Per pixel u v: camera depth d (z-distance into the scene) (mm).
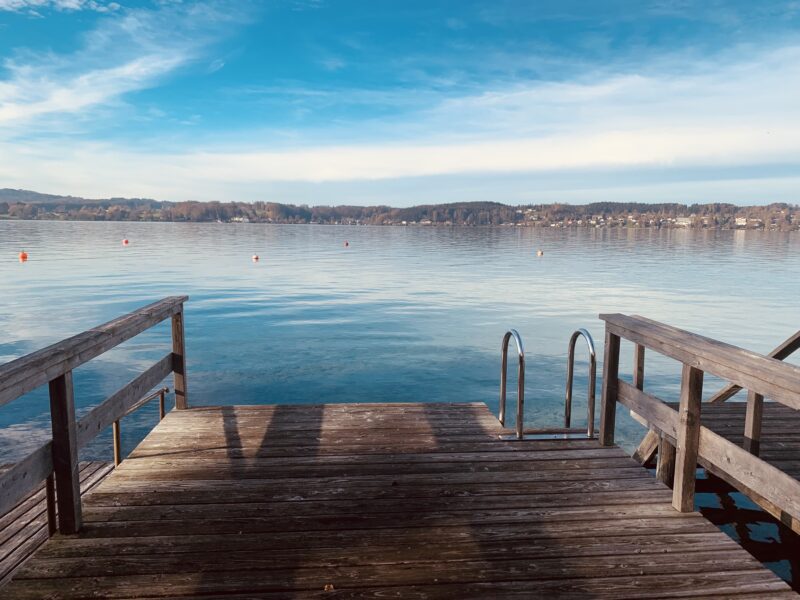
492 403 9141
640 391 3805
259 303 20828
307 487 3516
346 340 14117
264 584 2477
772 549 4477
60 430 2816
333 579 2521
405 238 99312
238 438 4410
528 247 69938
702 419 5230
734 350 2840
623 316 4188
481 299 22438
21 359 2451
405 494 3428
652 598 2414
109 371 10742
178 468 3803
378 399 9266
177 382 5125
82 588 2434
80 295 21234
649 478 3693
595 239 103188
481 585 2496
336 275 32781
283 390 9703
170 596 2387
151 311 4125
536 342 14117
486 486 3553
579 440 4430
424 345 13594
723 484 5645
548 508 3250
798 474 3908
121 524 3006
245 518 3092
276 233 120188
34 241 66688
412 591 2445
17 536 3480
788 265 41719
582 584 2510
